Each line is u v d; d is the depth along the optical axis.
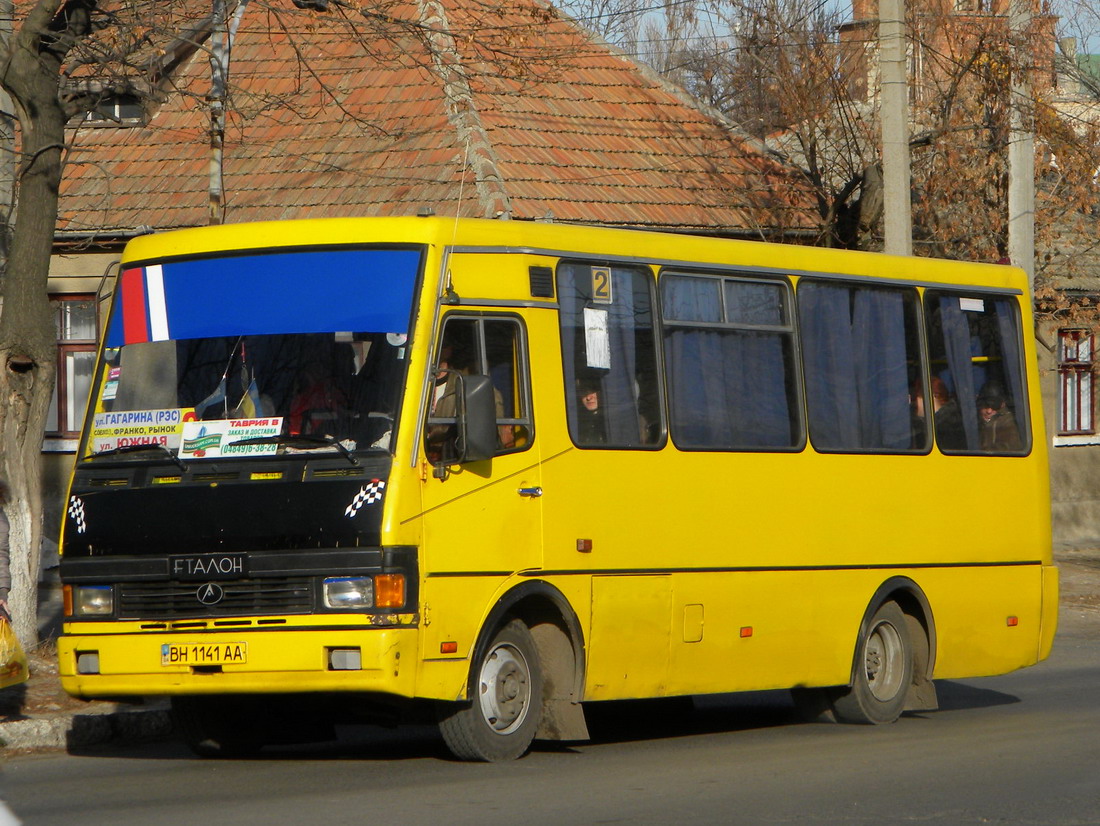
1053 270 44.59
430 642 15.17
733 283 19.06
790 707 22.91
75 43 22.53
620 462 17.23
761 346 19.25
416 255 15.78
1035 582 22.66
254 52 40.09
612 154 38.50
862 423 20.41
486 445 15.27
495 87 38.16
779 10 42.22
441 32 28.86
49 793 14.76
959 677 21.61
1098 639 31.56
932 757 17.05
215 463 15.55
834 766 16.34
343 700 16.73
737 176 39.69
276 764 16.64
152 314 16.38
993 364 22.50
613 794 14.41
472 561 15.62
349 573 14.91
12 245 22.78
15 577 22.86
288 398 15.59
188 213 35.72
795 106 40.94
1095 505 48.34
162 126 38.16
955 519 21.47
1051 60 40.62
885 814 13.51
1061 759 16.83
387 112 37.34
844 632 19.89
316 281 15.95
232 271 16.23
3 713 19.28
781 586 19.06
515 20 40.22
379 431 15.21
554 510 16.48
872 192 38.97
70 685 15.80
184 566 15.37
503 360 16.33
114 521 15.71
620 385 17.44
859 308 20.66
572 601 16.62
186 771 16.17
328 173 36.00
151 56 29.36
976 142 40.75
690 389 18.27
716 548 18.27
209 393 15.88
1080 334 46.88
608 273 17.55
